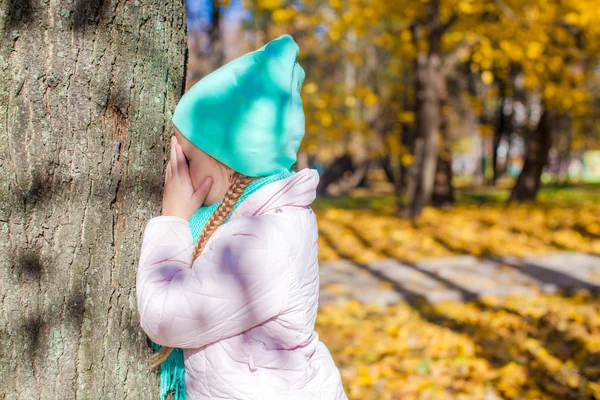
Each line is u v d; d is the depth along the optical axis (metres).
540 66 11.09
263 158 1.56
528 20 10.32
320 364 1.67
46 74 1.57
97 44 1.64
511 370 4.29
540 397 3.90
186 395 1.68
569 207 14.42
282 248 1.51
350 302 6.16
